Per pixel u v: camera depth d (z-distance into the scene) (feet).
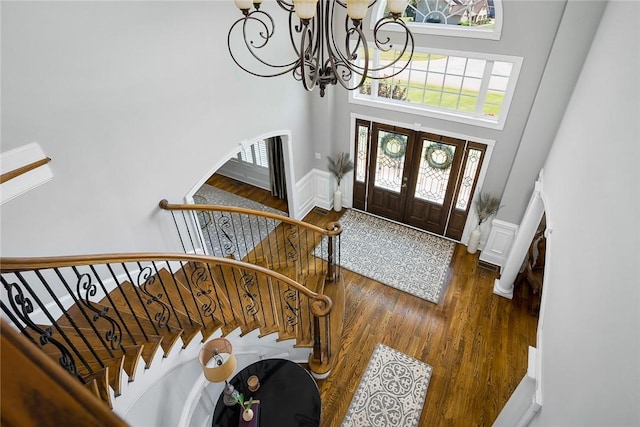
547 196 12.58
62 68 9.08
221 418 10.25
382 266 18.61
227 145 14.88
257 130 16.28
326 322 12.53
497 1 13.73
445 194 19.34
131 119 11.03
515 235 17.26
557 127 14.21
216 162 14.60
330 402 12.85
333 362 13.47
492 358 14.14
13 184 8.63
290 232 21.02
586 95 10.89
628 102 6.97
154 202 12.62
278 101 16.94
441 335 15.06
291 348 13.24
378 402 12.81
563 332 7.57
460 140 17.47
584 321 6.46
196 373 10.82
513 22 13.80
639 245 4.96
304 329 13.71
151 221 12.73
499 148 16.52
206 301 12.21
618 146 6.95
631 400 4.14
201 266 14.25
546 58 13.76
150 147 11.86
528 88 14.62
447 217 19.95
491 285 17.38
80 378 6.93
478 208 17.69
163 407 9.32
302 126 19.42
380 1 16.34
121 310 10.85
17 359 1.16
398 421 12.30
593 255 6.84
